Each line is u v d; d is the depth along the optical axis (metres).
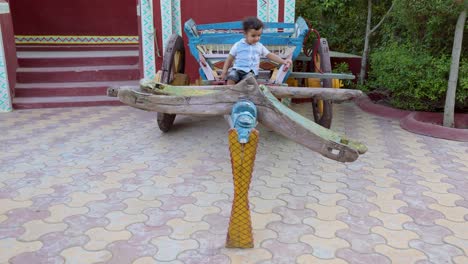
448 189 3.85
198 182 3.95
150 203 3.51
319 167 4.38
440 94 5.93
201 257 2.74
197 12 6.84
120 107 7.06
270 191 3.77
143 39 6.93
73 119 6.24
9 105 6.69
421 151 4.91
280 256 2.76
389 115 6.50
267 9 6.82
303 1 7.84
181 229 3.09
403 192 3.78
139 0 7.00
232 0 6.80
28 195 3.64
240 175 2.66
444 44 6.01
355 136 5.48
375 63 6.62
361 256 2.77
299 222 3.21
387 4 8.05
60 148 4.90
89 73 7.75
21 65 7.82
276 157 4.66
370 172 4.25
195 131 5.64
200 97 2.74
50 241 2.92
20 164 4.38
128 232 3.04
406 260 2.73
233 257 2.74
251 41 4.41
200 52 5.01
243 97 2.73
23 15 8.82
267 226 3.14
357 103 7.38
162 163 4.45
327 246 2.88
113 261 2.70
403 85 6.06
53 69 7.72
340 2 8.12
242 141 2.54
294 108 7.10
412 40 6.33
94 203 3.50
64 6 8.94
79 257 2.74
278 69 4.96
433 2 5.32
